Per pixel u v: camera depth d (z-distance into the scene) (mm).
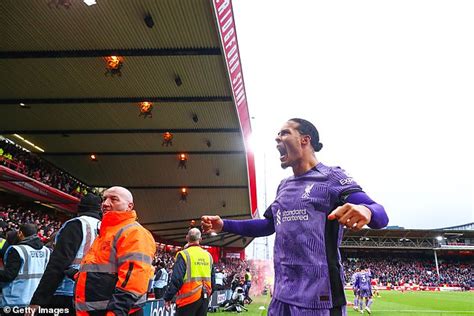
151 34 11688
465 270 63781
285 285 2064
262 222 2611
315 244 2023
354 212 1622
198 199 29938
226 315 13492
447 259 68125
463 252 64562
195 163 23688
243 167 24125
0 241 5312
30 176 19047
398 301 24672
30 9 10648
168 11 10633
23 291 4484
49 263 3592
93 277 3275
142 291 3209
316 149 2361
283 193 2275
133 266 3201
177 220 34812
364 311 16500
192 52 12508
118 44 12211
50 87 15055
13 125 18734
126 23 11195
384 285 53188
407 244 61375
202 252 5789
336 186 2074
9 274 4367
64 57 12883
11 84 14852
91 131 19359
